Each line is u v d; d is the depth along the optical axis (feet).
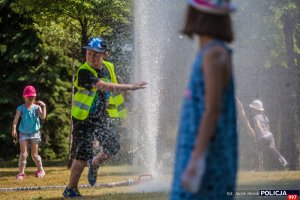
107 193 39.19
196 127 16.37
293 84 68.85
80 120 36.94
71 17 69.77
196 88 16.39
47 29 81.05
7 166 82.02
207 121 15.80
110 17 69.21
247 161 59.41
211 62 15.98
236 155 17.02
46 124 101.40
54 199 37.22
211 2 16.22
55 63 100.89
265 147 59.16
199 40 16.85
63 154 103.30
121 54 72.13
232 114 16.69
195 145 15.93
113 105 37.88
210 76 15.92
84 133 37.17
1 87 100.58
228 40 16.48
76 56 91.15
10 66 100.83
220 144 16.39
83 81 36.55
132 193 38.19
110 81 38.04
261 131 59.11
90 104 36.76
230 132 16.65
